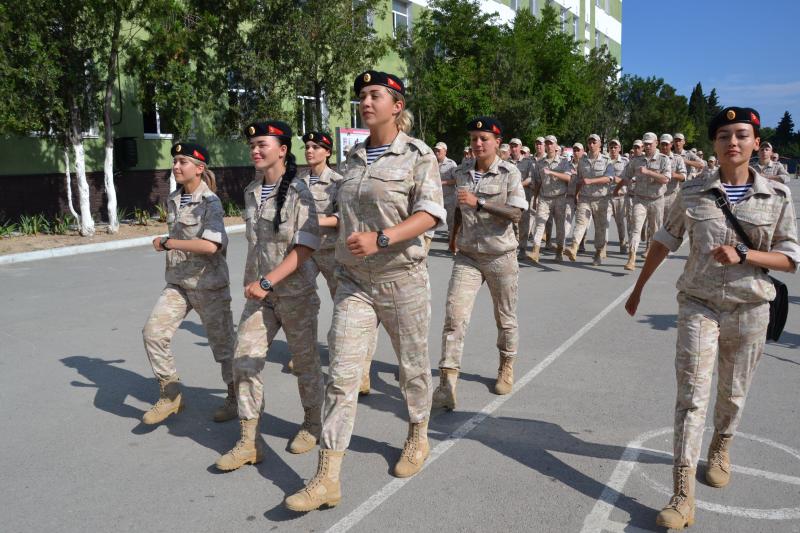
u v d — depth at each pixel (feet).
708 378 10.09
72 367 18.19
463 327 14.89
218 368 18.12
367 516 10.36
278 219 11.73
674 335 21.04
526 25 82.33
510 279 15.40
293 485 11.43
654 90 132.05
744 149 9.89
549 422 14.10
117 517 10.41
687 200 10.56
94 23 41.93
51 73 40.06
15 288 29.25
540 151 40.83
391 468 12.01
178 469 12.09
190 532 9.97
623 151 133.08
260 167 12.09
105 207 55.11
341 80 55.62
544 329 21.93
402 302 10.78
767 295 10.16
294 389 16.33
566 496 10.97
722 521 10.13
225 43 52.26
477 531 9.92
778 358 18.31
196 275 13.56
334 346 10.62
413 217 10.03
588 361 18.38
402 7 82.38
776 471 11.73
